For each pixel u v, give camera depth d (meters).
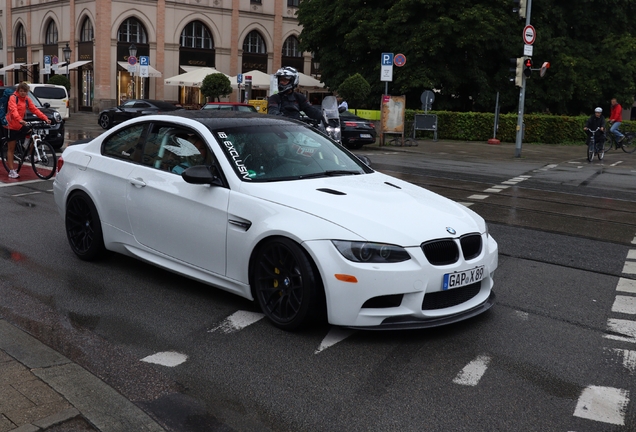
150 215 5.85
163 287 5.95
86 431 3.36
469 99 37.50
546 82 35.38
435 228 4.85
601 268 7.13
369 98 35.81
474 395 3.99
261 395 3.93
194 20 49.72
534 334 5.05
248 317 5.23
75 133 26.47
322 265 4.63
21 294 5.68
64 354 4.45
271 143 5.79
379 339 4.83
